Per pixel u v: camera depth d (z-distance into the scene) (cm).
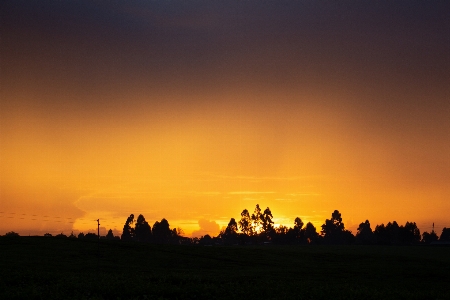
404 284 6144
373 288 5028
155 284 4553
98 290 4069
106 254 9394
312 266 8725
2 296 3659
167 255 9669
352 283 6000
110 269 7262
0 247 9606
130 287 4212
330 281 6256
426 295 4253
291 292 4247
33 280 4703
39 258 8350
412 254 12531
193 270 7525
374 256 10844
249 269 8019
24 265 7262
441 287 5841
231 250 11081
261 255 10356
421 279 7025
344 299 3947
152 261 8838
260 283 5025
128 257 9188
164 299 3741
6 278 4759
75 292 3941
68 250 9594
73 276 5100
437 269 8444
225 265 8612
